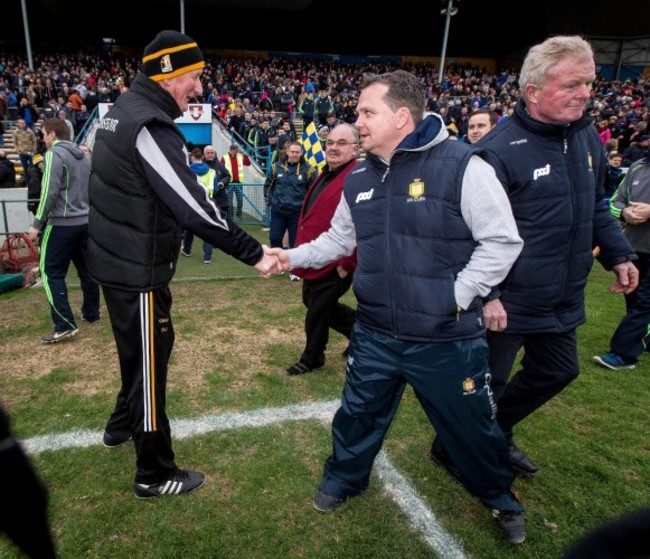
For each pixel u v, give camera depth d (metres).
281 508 2.15
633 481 2.40
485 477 1.94
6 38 32.66
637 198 3.51
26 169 10.96
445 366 1.79
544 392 2.23
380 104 1.73
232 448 2.55
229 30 34.06
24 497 0.62
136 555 1.88
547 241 1.98
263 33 34.66
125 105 1.86
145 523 2.04
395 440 2.68
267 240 8.35
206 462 2.43
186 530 2.01
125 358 2.01
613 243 2.25
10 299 4.92
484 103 21.05
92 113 14.52
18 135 10.99
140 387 2.02
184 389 3.15
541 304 2.04
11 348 3.70
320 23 34.19
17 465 0.61
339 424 2.07
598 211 2.25
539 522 2.12
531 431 2.79
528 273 2.01
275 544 1.96
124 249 1.91
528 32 33.28
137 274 1.91
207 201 1.88
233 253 1.99
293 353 3.75
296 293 5.36
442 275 1.74
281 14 32.84
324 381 3.32
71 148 3.62
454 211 1.69
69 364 3.45
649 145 3.58
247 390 3.16
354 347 1.98
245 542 1.96
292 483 2.30
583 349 3.98
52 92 18.05
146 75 1.89
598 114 19.89
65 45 33.25
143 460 2.10
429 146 1.70
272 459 2.47
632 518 0.51
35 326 4.15
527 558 1.93
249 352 3.74
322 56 35.78
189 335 4.02
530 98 1.92
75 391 3.08
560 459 2.54
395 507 2.19
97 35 33.94
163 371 2.05
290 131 14.66
